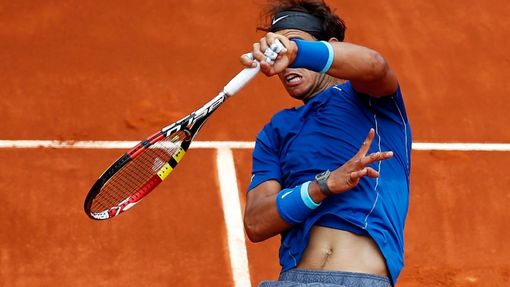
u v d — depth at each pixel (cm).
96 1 3728
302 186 1476
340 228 1488
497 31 3850
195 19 3684
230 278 2605
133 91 3303
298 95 1653
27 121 3136
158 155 1642
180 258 2652
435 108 3412
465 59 3678
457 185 3059
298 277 1490
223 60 3497
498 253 2811
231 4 3772
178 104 3266
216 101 1552
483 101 3475
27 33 3547
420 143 3238
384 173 1528
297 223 1495
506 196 3041
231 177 2953
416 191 3012
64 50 3475
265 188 1580
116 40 3547
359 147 1528
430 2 3950
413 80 3534
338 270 1471
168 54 3497
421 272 2708
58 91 3278
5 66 3372
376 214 1494
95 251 2659
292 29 1672
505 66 3675
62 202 2819
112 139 3091
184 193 2870
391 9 3884
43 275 2581
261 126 3186
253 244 2711
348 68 1452
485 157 3200
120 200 1686
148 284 2569
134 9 3706
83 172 2939
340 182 1436
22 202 2806
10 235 2695
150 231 2730
